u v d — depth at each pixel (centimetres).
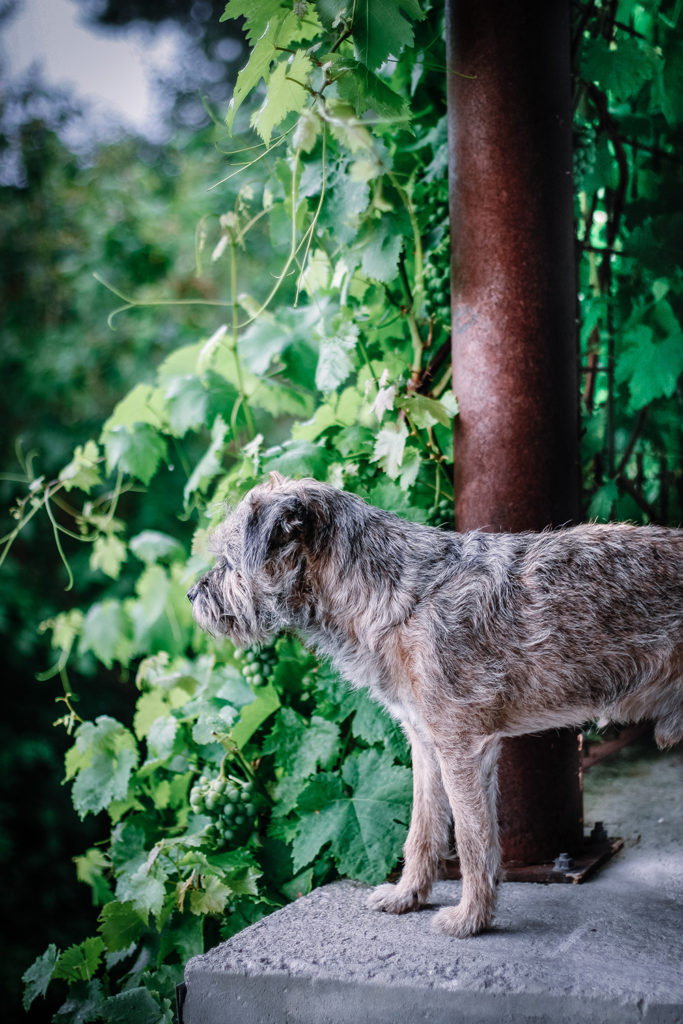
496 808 290
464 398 317
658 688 264
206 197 971
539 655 262
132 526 838
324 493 284
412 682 269
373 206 362
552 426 309
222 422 414
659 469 428
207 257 970
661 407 417
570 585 264
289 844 352
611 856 323
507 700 266
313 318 424
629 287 397
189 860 340
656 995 223
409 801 321
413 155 385
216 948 263
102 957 404
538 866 308
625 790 381
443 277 367
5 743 756
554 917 275
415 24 364
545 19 303
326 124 328
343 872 312
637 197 403
